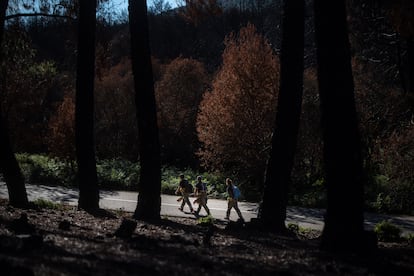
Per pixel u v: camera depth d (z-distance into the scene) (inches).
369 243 297.9
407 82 1305.4
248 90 997.8
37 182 1195.9
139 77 494.6
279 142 452.4
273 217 451.8
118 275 187.9
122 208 783.1
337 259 275.9
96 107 1731.1
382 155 913.5
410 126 899.4
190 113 1606.8
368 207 890.7
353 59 1193.4
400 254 321.1
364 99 1047.0
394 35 1110.4
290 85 449.1
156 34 2481.5
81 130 557.6
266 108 996.6
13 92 1243.2
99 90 1742.1
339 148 296.0
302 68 453.7
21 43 629.6
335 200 298.4
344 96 296.0
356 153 297.1
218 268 225.6
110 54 681.6
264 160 1005.8
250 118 1003.3
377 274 252.1
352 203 295.7
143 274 195.3
